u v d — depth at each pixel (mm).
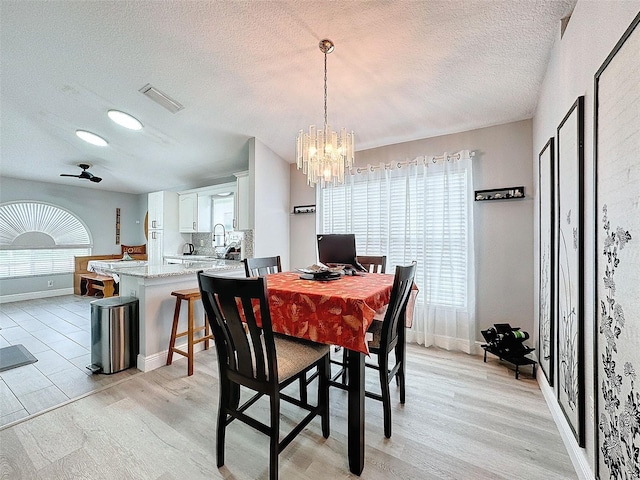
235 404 1555
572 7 1521
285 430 1688
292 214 4023
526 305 2594
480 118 2658
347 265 2270
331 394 2109
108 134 3318
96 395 2035
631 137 895
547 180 1934
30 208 5047
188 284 2811
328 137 2100
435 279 2986
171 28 1849
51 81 2408
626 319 927
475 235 2814
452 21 1673
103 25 1851
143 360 2422
